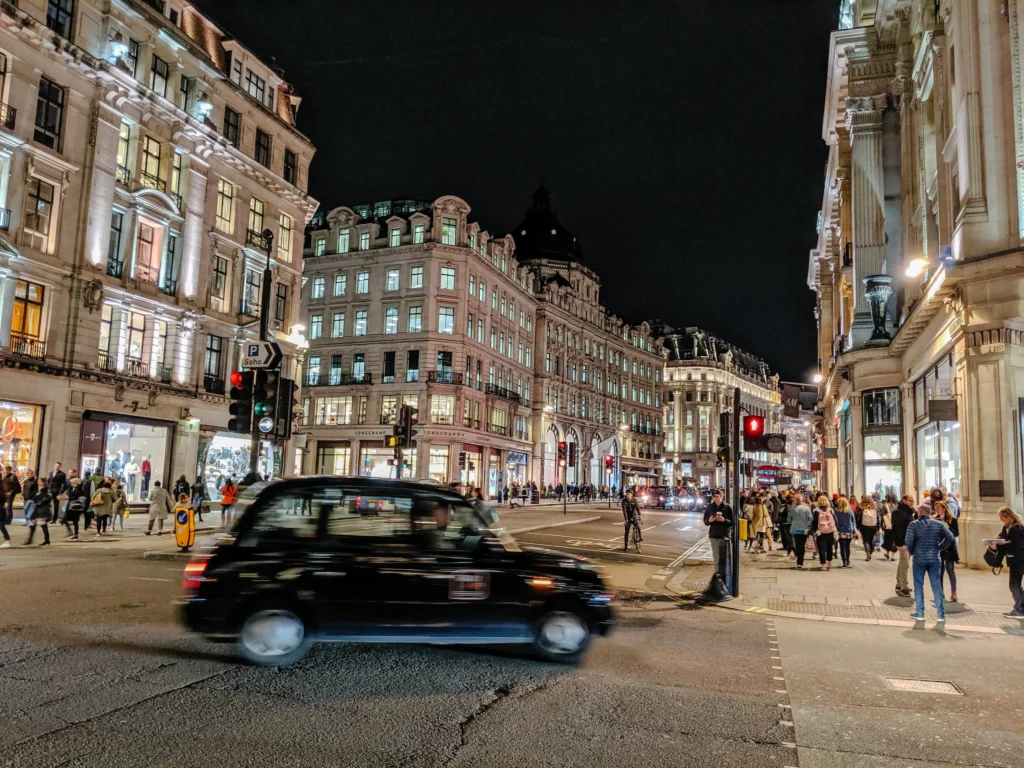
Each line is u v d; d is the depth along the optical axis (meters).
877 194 27.00
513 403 62.25
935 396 20.53
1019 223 15.76
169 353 29.97
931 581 10.12
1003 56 16.36
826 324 48.81
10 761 4.33
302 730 5.03
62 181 25.39
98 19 26.56
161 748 4.61
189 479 30.41
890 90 26.94
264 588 6.57
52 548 15.84
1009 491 15.31
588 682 6.52
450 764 4.55
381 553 6.87
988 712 6.14
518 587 7.05
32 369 23.98
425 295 53.69
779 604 11.56
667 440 110.75
